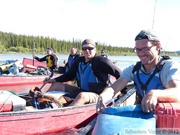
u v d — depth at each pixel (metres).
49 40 81.69
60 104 4.80
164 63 2.55
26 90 10.82
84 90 5.55
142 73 2.70
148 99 2.05
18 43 75.81
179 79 2.33
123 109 2.09
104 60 5.27
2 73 11.73
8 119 4.04
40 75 12.22
